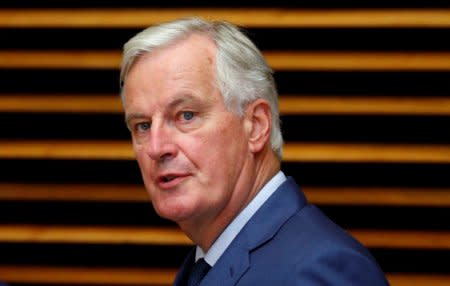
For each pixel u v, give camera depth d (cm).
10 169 594
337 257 250
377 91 571
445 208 570
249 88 281
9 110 589
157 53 271
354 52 574
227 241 286
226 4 587
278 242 270
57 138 591
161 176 273
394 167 571
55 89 591
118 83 588
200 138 271
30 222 598
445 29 568
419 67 566
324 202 575
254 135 286
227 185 278
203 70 271
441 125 566
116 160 589
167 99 267
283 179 299
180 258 594
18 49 592
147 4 590
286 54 578
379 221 574
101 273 596
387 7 575
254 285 262
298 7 581
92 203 595
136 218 596
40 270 597
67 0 592
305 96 577
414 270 572
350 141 573
